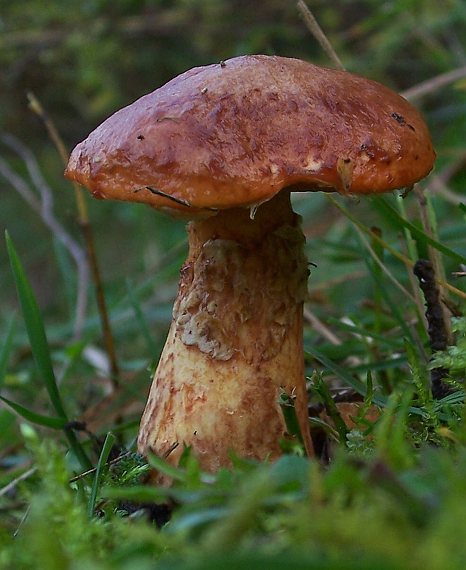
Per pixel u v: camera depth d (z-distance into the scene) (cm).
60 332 63
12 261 39
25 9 90
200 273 37
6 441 50
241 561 24
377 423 35
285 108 34
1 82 99
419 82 86
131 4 88
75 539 29
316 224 75
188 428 36
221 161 34
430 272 39
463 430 32
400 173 35
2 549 31
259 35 84
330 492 28
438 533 26
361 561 24
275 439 36
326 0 85
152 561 29
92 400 53
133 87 101
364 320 47
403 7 65
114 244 115
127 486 35
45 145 110
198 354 36
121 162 34
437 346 39
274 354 37
